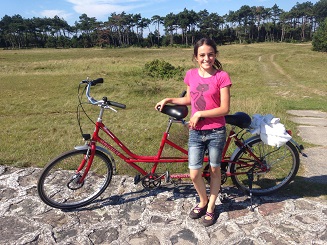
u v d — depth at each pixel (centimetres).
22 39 9175
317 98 1140
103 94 1177
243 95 1204
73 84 1395
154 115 790
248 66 2480
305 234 248
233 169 298
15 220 277
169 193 318
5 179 353
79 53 5406
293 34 9425
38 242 248
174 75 1781
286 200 298
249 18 9781
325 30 4519
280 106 854
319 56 3594
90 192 320
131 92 1189
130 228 264
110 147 296
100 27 9719
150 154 439
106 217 281
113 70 1944
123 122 705
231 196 309
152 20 10312
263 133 275
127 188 329
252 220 269
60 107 935
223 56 3784
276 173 348
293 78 1930
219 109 233
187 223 268
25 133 599
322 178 339
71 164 379
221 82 233
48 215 285
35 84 1418
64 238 253
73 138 553
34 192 324
